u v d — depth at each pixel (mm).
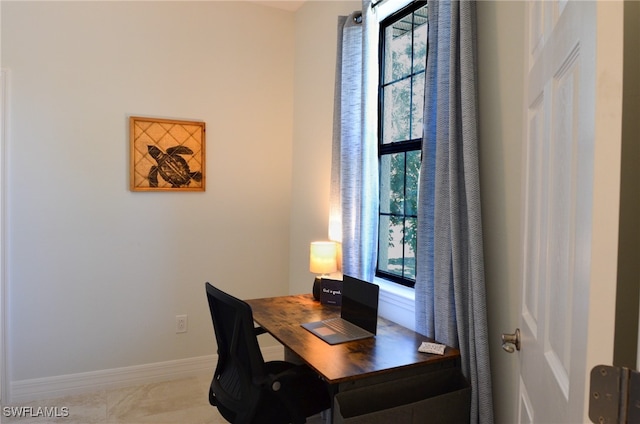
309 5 3457
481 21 1905
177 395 3066
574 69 796
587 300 670
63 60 2941
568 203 826
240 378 1944
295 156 3666
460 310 1888
